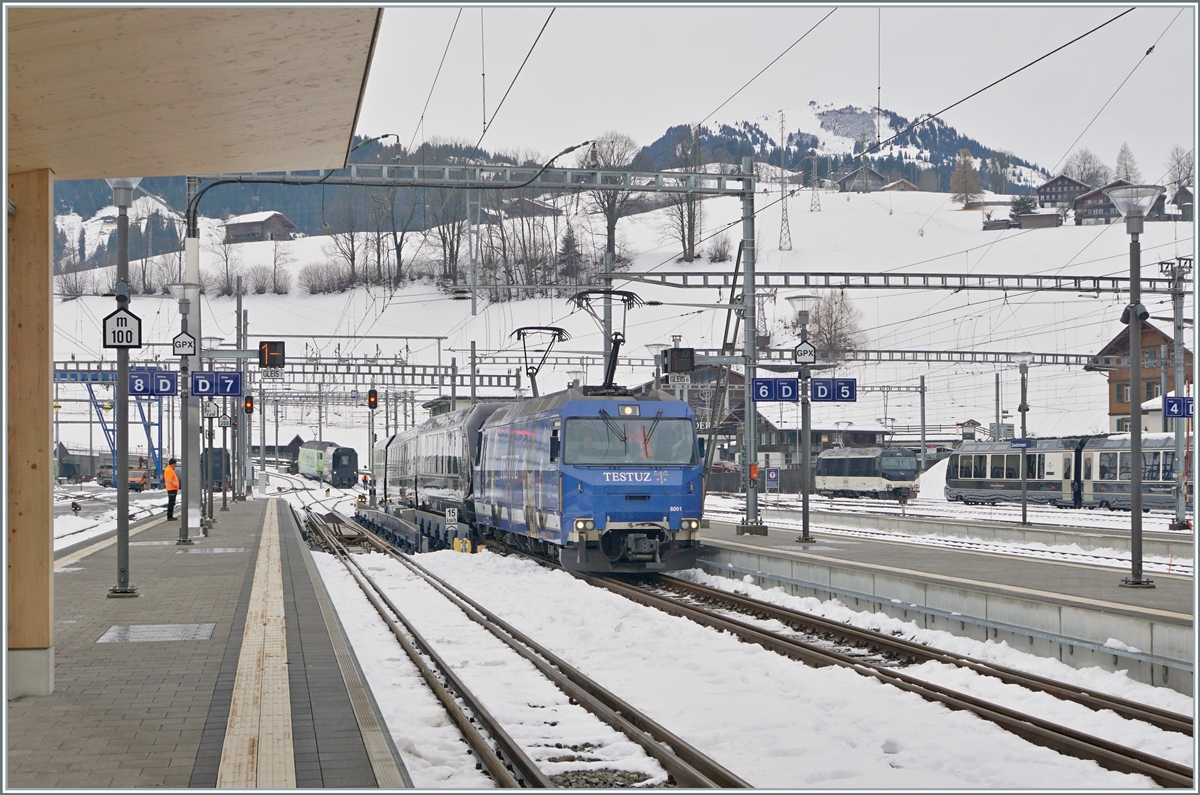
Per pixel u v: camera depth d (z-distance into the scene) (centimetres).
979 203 16825
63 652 1210
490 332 9688
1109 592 1526
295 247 14825
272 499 6228
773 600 1950
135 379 2844
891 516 3609
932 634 1516
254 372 6469
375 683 1175
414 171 2508
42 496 993
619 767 863
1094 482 4903
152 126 912
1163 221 13238
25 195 978
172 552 2544
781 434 7494
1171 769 837
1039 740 924
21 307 984
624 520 2147
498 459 2736
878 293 11562
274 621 1436
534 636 1542
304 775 732
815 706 1076
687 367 2781
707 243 12225
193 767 758
